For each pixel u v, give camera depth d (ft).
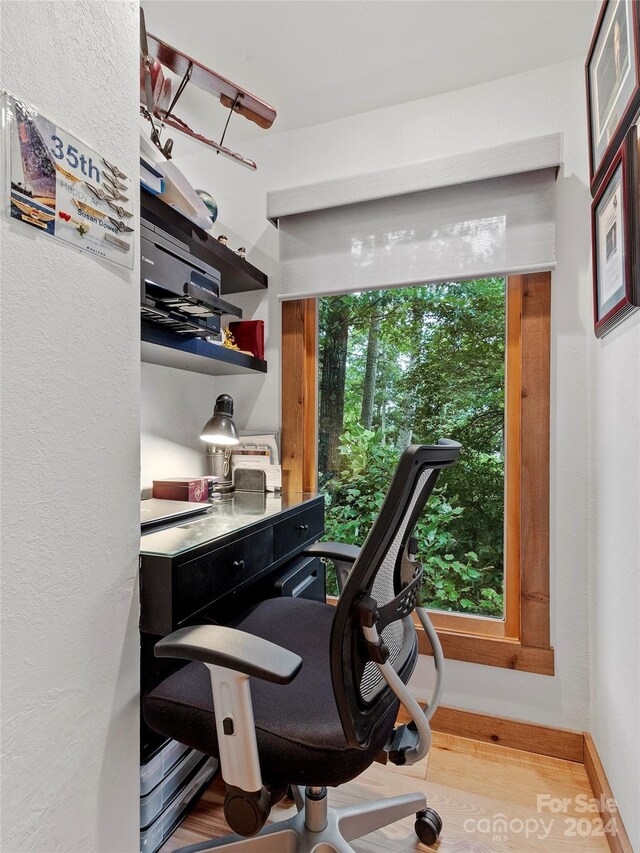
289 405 6.01
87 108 2.19
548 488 4.83
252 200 6.18
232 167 6.27
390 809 3.51
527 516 4.89
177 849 3.40
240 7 4.21
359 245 5.49
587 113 4.36
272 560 4.20
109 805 2.29
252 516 4.18
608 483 3.99
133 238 2.51
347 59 4.80
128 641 2.44
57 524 2.00
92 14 2.23
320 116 5.68
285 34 4.50
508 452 5.23
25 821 1.84
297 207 5.61
